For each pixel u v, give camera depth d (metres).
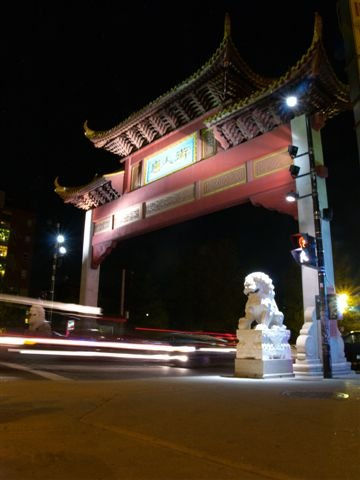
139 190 24.44
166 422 5.55
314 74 15.95
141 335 37.03
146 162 25.00
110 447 4.44
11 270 78.25
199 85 21.36
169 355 27.86
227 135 19.94
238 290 49.03
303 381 11.45
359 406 6.70
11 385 9.80
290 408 6.54
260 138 18.41
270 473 3.57
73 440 4.73
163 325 48.78
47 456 4.14
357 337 18.02
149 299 50.25
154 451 4.29
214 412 6.23
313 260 13.98
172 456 4.12
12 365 15.91
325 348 13.42
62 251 39.12
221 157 20.02
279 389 9.14
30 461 3.99
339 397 7.79
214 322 48.19
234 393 8.40
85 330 26.75
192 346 31.25
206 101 21.98
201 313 49.22
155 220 22.80
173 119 23.47
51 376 13.07
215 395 8.10
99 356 23.58
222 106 20.98
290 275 42.34
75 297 58.06
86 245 27.33
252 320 13.30
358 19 4.23
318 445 4.35
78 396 7.95
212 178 20.25
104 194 27.86
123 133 25.84
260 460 3.91
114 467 3.81
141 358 24.84
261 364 12.35
